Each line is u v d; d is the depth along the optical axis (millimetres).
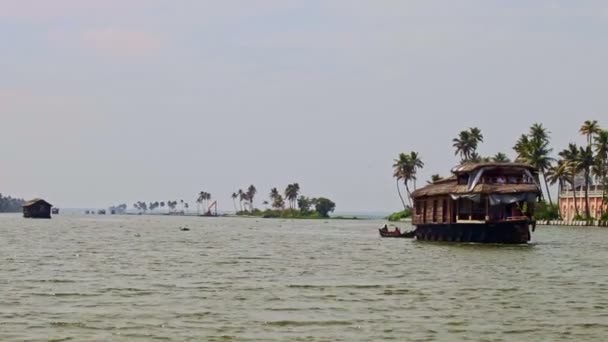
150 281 50562
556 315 37156
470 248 86500
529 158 174500
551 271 58938
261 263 66562
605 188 174125
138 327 33562
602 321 35562
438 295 43938
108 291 45094
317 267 62281
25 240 105312
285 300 41625
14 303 40000
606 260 70000
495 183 89562
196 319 35562
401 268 61188
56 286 47375
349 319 35719
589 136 174125
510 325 34469
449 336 32031
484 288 47438
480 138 193875
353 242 107125
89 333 32219
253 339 31234
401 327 33844
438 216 100625
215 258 72688
